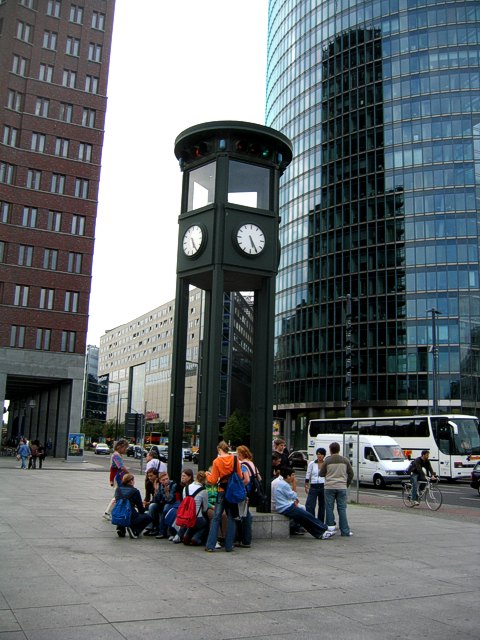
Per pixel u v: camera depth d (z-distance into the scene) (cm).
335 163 8319
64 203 5581
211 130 1328
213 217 1309
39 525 1214
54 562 853
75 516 1373
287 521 1188
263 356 1309
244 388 8312
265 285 1341
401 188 7669
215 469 1007
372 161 7962
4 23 5550
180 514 1035
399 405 7144
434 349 5356
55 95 5691
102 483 2533
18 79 5550
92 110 5828
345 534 1254
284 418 8412
